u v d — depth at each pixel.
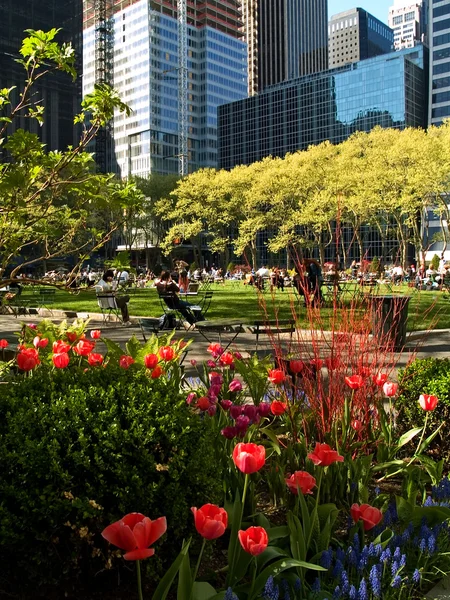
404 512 2.99
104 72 152.38
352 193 42.03
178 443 2.71
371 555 2.54
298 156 46.66
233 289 37.06
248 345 11.01
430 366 4.84
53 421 2.62
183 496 2.58
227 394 4.57
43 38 3.84
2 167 3.68
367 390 4.04
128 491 2.47
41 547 2.41
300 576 2.36
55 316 20.11
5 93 4.05
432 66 108.88
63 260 43.84
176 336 12.91
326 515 2.85
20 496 2.35
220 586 2.61
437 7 108.19
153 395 2.95
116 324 16.62
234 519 2.31
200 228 53.50
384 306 9.51
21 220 3.89
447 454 4.33
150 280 52.09
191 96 156.50
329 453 2.60
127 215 4.34
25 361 3.39
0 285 3.94
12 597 2.46
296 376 4.19
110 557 2.41
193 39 156.75
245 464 2.17
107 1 153.00
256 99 132.25
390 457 3.76
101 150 150.88
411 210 40.44
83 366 4.30
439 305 18.95
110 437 2.57
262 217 48.41
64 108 121.25
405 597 2.43
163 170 144.75
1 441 2.54
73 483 2.47
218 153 141.25
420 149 38.16
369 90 112.19
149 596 2.54
